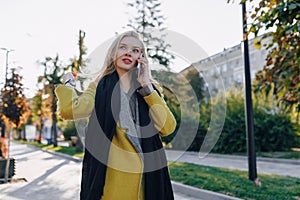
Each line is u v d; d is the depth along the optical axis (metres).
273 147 14.61
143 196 1.60
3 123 15.27
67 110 1.63
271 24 3.70
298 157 12.36
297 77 4.59
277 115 14.47
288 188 5.94
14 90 13.20
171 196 1.69
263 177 7.32
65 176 9.21
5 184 7.84
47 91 22.75
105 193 1.54
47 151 21.61
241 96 15.15
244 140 14.71
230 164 11.42
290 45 4.34
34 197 6.32
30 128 41.75
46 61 22.00
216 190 6.06
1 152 9.48
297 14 3.57
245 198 5.37
